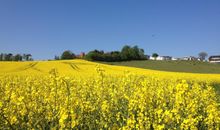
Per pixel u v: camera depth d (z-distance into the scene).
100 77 14.41
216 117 10.09
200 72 74.06
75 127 9.00
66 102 9.25
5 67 47.34
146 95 11.01
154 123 9.43
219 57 128.38
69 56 100.06
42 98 10.74
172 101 12.88
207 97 13.64
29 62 53.41
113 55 94.94
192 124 9.28
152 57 135.25
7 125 8.07
